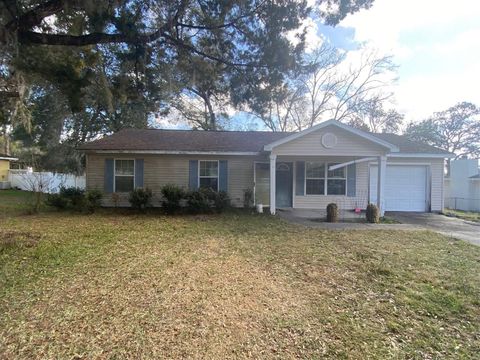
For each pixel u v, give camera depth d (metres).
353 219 10.59
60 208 11.82
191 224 9.13
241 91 8.02
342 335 2.97
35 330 2.91
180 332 2.95
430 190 13.41
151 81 7.95
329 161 13.54
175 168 13.21
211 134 15.52
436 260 5.52
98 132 21.64
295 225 9.20
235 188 13.47
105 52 8.09
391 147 10.86
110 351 2.61
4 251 5.59
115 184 13.06
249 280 4.43
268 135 15.77
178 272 4.69
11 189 23.17
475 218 11.41
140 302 3.59
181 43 7.11
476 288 4.17
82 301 3.58
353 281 4.44
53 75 7.23
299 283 4.34
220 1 6.34
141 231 7.91
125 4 6.09
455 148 31.28
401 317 3.36
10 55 6.34
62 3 5.31
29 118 10.26
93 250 5.89
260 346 2.75
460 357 2.64
